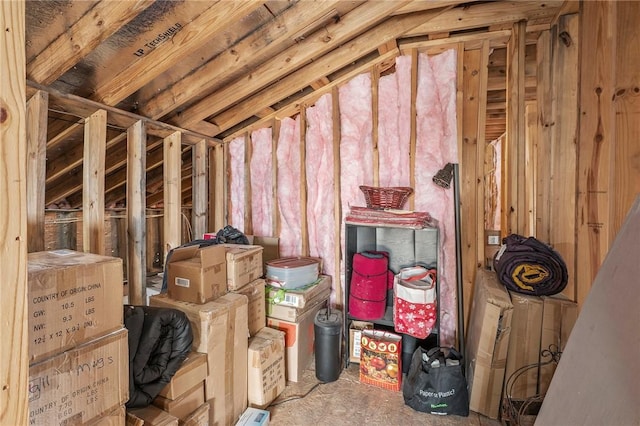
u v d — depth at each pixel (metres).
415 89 2.58
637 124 1.14
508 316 1.81
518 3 2.20
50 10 1.50
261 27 1.99
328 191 2.90
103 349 1.09
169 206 2.76
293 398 2.09
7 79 0.57
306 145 2.98
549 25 2.22
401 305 2.15
